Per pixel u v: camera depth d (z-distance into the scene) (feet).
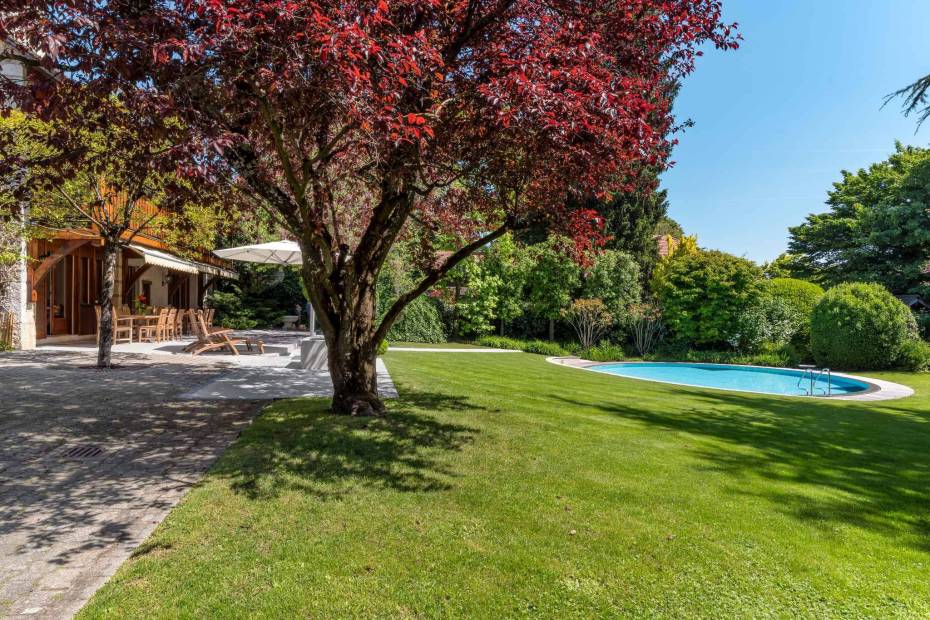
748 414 31.09
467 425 22.93
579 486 15.67
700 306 80.59
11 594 9.30
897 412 34.42
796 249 123.75
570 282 82.69
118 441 19.35
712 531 12.89
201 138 13.73
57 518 12.62
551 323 88.12
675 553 11.62
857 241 99.40
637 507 14.21
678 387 44.62
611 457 18.92
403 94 17.16
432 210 30.07
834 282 108.88
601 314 80.48
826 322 64.13
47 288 56.08
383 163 19.45
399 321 82.84
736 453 20.83
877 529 13.61
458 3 19.84
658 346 82.64
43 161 18.20
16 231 40.60
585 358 75.77
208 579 9.81
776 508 14.76
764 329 76.89
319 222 23.07
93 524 12.36
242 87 16.84
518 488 15.28
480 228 31.14
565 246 26.89
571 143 17.61
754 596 10.07
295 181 19.63
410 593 9.63
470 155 22.25
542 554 11.30
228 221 30.83
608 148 18.07
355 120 16.21
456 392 31.89
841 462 20.44
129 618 8.56
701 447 21.44
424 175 19.83
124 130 20.02
